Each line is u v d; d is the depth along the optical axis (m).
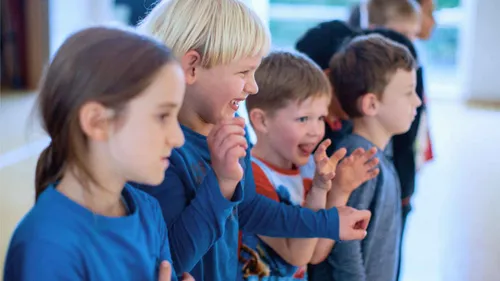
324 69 1.83
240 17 1.02
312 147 1.38
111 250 0.79
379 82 1.49
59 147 0.77
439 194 3.60
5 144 4.10
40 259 0.73
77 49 0.75
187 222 0.94
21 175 3.47
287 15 7.09
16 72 6.12
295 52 1.43
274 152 1.38
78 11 6.68
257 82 1.34
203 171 1.03
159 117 0.77
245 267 1.28
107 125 0.75
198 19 1.00
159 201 0.97
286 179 1.37
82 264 0.75
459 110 6.24
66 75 0.74
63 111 0.75
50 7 6.13
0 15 6.03
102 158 0.77
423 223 3.15
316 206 1.27
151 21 1.05
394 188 1.53
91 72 0.73
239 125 0.94
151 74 0.75
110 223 0.79
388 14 2.27
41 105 0.77
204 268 1.07
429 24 2.68
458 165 4.21
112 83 0.73
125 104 0.74
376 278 1.50
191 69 1.02
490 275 2.58
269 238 1.29
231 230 1.12
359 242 1.42
